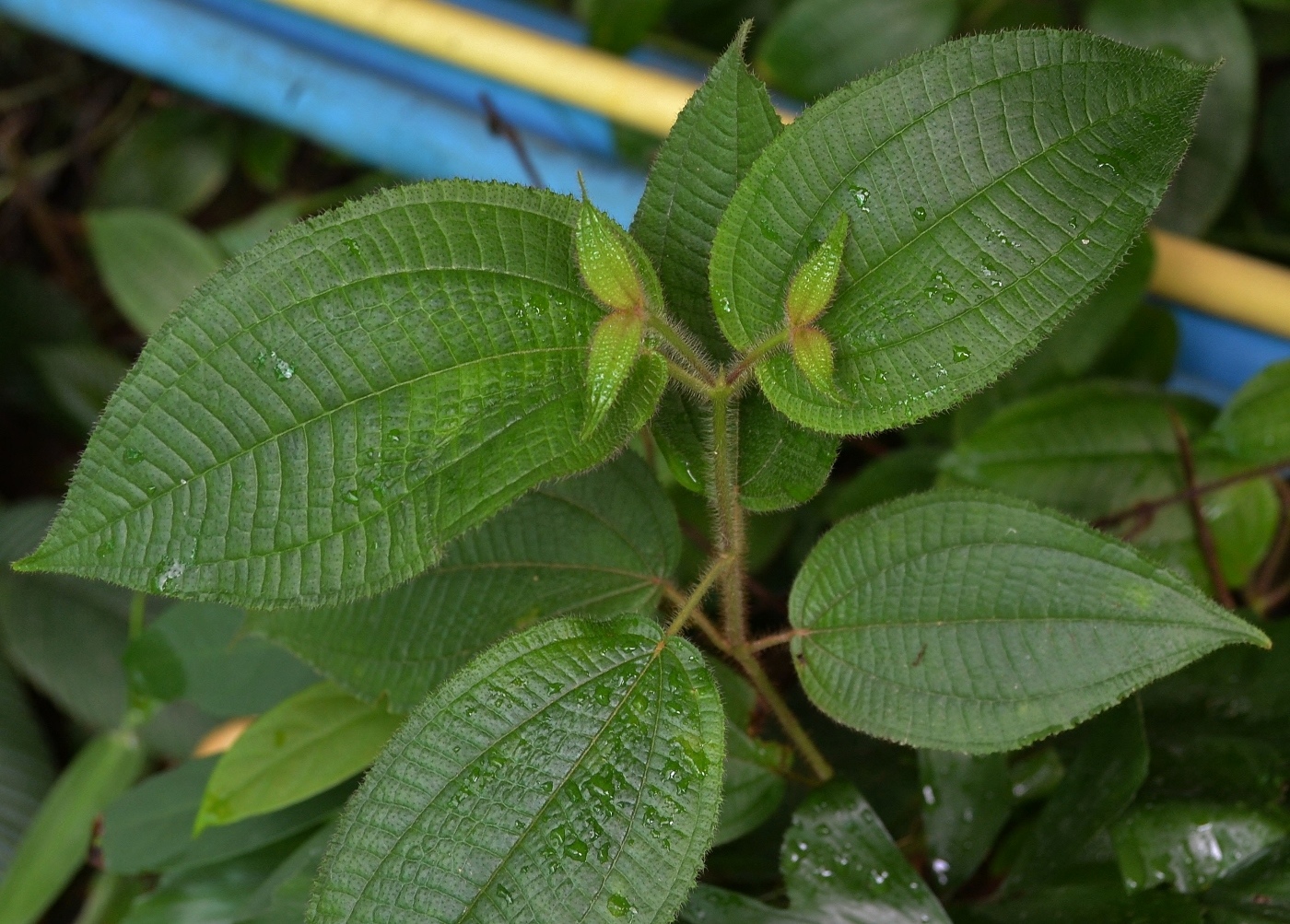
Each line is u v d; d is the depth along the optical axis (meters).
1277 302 0.78
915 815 0.70
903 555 0.61
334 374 0.56
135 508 0.55
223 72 0.92
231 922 0.71
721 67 0.60
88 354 1.07
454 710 0.58
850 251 0.58
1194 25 0.89
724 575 0.62
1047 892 0.66
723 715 0.58
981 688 0.60
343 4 0.83
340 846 0.57
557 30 0.95
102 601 0.96
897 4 0.92
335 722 0.69
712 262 0.59
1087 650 0.59
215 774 0.68
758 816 0.66
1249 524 0.76
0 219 1.26
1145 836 0.66
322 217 0.56
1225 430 0.75
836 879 0.64
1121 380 0.78
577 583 0.64
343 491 0.56
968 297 0.57
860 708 0.61
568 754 0.58
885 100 0.57
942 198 0.57
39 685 0.95
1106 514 0.76
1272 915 0.64
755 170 0.58
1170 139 0.56
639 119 0.81
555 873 0.57
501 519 0.64
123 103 1.25
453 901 0.57
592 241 0.56
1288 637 0.69
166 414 0.55
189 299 0.56
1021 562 0.60
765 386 0.59
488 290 0.57
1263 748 0.67
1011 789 0.67
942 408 0.58
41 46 1.26
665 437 0.62
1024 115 0.57
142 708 0.74
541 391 0.57
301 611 0.64
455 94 0.90
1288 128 1.02
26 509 1.01
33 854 0.81
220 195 1.25
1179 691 0.69
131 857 0.73
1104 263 0.57
